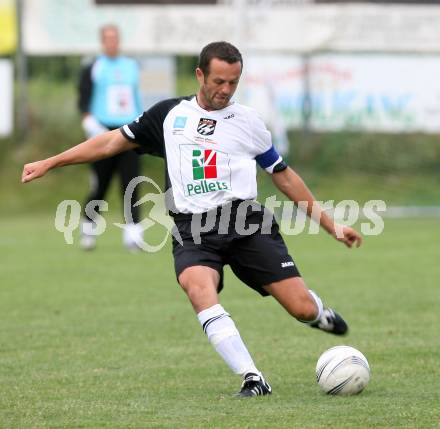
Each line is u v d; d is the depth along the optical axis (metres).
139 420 18.64
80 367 24.55
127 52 73.12
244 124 21.92
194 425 18.08
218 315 20.81
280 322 31.33
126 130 22.33
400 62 72.94
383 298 35.66
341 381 20.67
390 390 21.38
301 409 19.30
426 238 55.41
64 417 19.03
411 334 28.81
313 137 79.56
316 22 72.31
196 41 73.00
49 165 21.92
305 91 73.12
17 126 80.62
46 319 31.86
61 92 84.62
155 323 31.14
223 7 72.62
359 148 79.12
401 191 74.88
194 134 21.86
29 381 22.81
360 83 73.12
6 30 73.56
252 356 25.91
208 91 21.16
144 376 23.39
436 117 73.50
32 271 43.28
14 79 83.75
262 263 21.66
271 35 72.25
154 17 72.75
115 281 40.41
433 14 72.44
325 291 37.38
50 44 73.31
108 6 72.69
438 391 21.22
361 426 17.86
